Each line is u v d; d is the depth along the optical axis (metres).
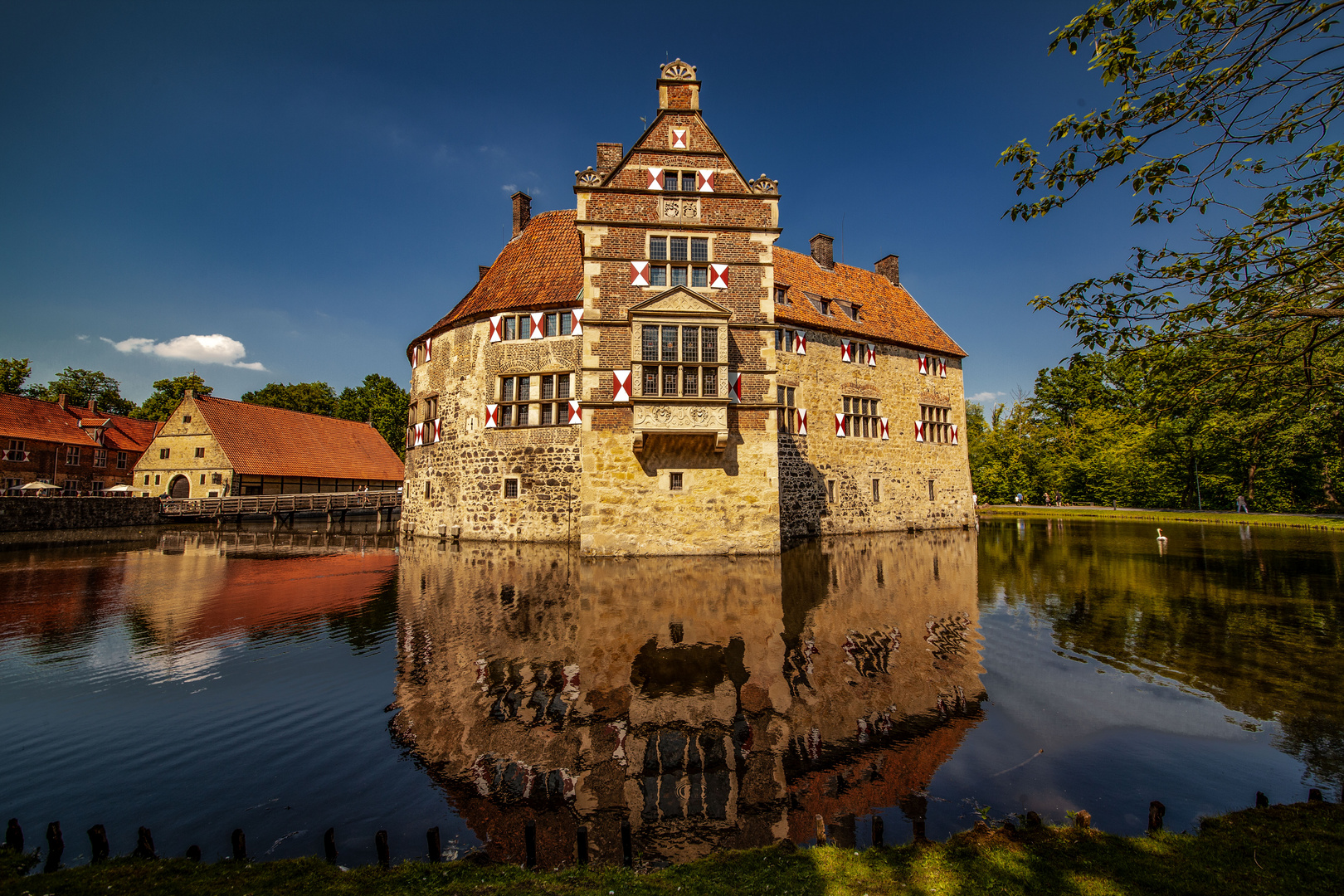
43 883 3.73
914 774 5.27
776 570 15.70
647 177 18.41
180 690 7.36
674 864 4.02
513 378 23.16
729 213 18.66
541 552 19.64
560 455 22.23
